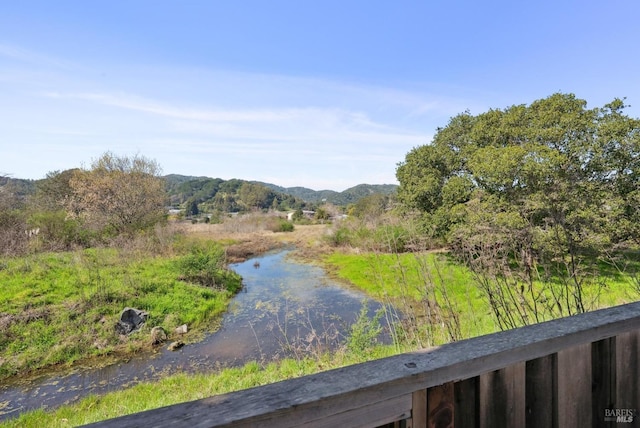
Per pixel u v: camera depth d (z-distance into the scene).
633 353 1.00
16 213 12.56
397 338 3.74
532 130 8.55
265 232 26.91
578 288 2.65
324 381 0.60
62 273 8.69
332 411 0.56
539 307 3.07
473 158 8.94
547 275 2.96
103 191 14.32
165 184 16.59
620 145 7.46
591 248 3.17
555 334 0.84
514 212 5.89
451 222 8.16
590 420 0.90
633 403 0.99
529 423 0.80
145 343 6.36
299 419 0.54
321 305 8.37
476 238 3.36
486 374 0.74
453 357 0.70
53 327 6.31
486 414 0.74
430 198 9.74
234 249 17.92
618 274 3.71
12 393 4.73
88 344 6.11
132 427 0.46
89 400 4.29
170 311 7.59
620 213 6.33
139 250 11.77
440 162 10.41
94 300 7.27
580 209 3.74
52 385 4.95
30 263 9.10
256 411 0.51
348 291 9.73
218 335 6.76
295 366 4.27
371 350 4.07
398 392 0.62
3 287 7.46
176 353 5.97
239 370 4.91
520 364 0.79
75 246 11.78
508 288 3.07
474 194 7.50
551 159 7.11
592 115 8.21
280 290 10.12
